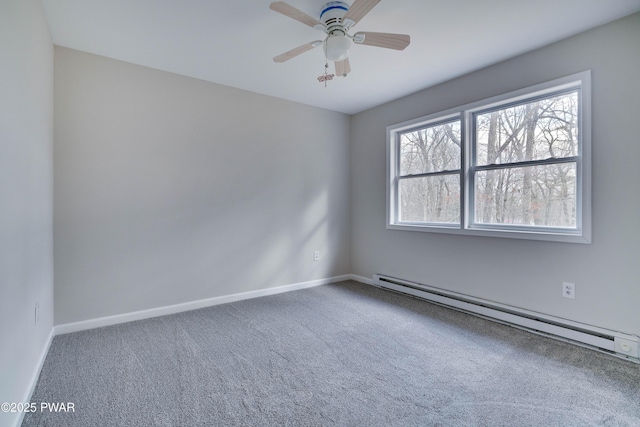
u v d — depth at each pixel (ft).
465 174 10.44
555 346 7.78
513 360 7.08
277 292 12.63
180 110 10.32
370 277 14.07
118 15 7.12
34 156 6.20
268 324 9.25
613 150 7.38
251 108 11.87
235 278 11.55
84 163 8.76
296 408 5.44
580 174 8.09
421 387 6.05
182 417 5.21
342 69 8.00
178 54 8.98
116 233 9.26
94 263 8.95
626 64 7.18
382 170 13.44
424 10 6.97
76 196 8.66
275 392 5.91
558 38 8.14
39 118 6.63
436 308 10.71
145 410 5.38
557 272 8.35
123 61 9.33
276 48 8.65
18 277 5.10
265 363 6.98
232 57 9.16
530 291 8.88
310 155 13.58
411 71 10.11
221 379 6.34
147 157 9.74
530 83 8.82
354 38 6.72
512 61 9.20
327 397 5.75
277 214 12.62
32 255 6.01
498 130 9.84
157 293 9.95
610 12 7.02
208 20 7.33
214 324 9.25
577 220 8.20
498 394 5.81
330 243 14.34
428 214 11.94
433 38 8.14
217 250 11.12
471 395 5.79
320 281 13.98
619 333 7.22
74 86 8.63
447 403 5.56
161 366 6.83
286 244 12.89
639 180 7.04
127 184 9.42
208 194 10.91
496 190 9.86
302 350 7.61
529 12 7.04
